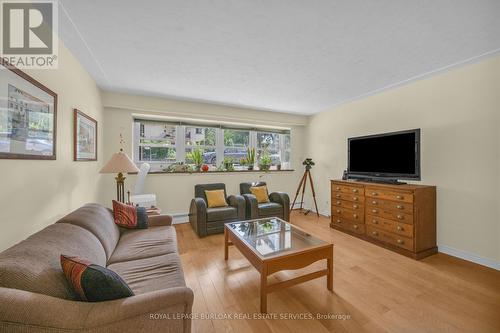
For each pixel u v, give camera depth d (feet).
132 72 8.48
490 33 5.83
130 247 5.96
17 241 4.41
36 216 5.06
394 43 6.36
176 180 12.71
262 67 8.00
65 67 6.50
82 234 4.71
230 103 12.78
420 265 7.55
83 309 2.80
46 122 5.38
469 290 6.08
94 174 9.46
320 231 11.30
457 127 8.11
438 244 8.61
